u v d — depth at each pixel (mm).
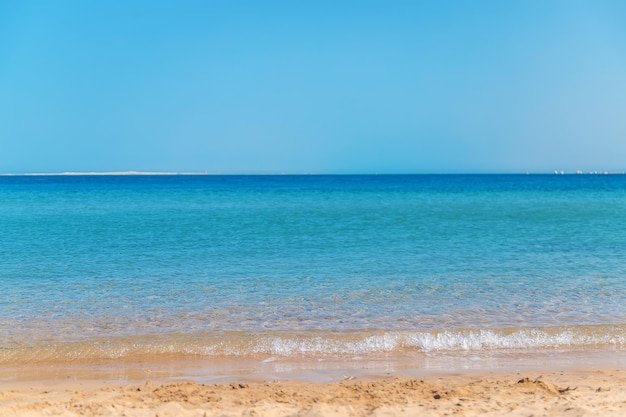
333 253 21984
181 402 7723
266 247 23766
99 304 13742
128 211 45656
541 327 11609
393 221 35938
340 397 7949
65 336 11234
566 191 91750
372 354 10367
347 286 15758
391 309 13266
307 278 16906
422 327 11805
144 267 18875
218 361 10000
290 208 49562
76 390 8438
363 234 28484
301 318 12531
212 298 14383
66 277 17109
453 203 57281
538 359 10039
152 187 114688
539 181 172250
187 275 17438
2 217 39156
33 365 9781
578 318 12453
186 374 9367
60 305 13648
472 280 16547
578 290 15172
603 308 13289
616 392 8000
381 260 20234
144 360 10055
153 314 12875
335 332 11430
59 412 7258
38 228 31422
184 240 26047
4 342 10844
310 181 178500
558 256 21109
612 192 87000
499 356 10227
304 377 9164
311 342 10781
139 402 7723
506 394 7984
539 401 7637
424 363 9867
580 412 7125
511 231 29828
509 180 190000
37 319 12445
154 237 27234
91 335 11312
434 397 7934
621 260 20078
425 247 23656
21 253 21984
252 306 13570
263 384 8656
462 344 10773
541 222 35094
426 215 40875
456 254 21672
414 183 149875
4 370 9531
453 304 13695
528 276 17125
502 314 12789
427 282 16266
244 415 7176
